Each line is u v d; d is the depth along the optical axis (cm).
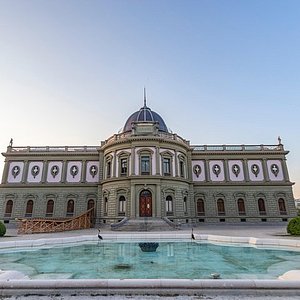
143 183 3114
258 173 3984
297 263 1091
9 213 3806
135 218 2959
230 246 1552
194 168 4006
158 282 579
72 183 3897
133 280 587
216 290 562
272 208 3816
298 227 1925
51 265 1084
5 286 575
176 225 2859
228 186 3906
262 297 546
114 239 1808
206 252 1377
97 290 565
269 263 1095
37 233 2439
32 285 575
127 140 3334
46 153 4062
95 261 1162
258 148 4141
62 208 3812
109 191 3347
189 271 957
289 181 3922
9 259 1224
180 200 3328
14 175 3978
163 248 1513
